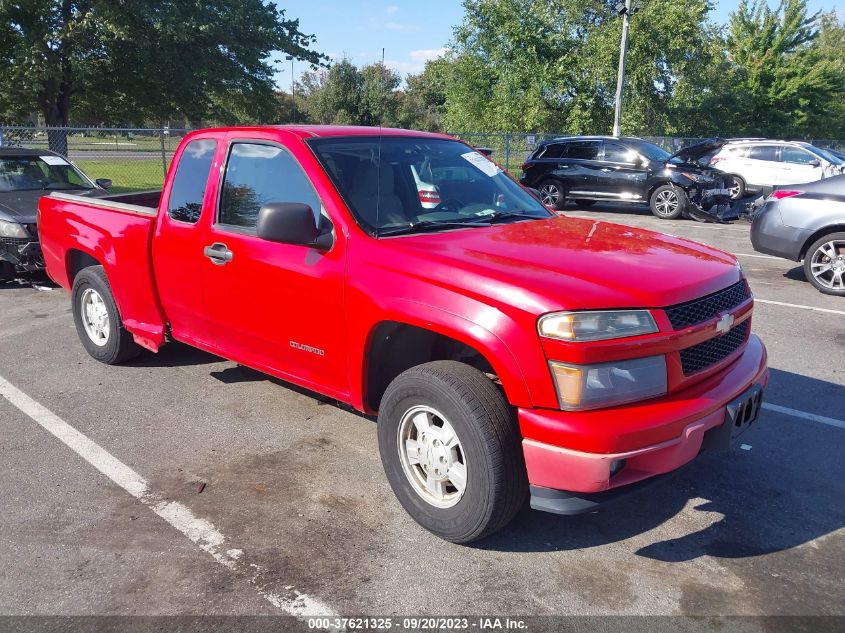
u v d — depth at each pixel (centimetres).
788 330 673
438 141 454
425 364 322
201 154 446
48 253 598
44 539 329
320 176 371
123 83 2145
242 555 318
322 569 308
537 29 2986
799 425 459
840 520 349
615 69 2908
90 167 1889
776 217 859
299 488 378
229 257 410
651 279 306
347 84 4900
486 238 355
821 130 4116
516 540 331
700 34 3080
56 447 425
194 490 375
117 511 354
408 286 320
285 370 406
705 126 3550
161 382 531
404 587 295
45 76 1873
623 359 284
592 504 285
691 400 297
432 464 324
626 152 1659
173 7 1941
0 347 616
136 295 499
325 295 359
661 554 321
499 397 300
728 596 291
